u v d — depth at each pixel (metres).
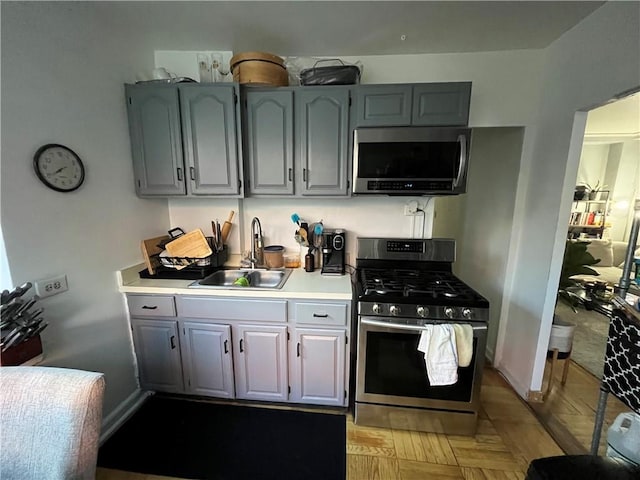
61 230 1.53
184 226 2.40
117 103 1.87
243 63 1.87
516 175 2.24
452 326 1.61
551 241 1.91
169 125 1.93
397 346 1.72
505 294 2.40
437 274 2.09
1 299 1.24
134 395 2.02
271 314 1.83
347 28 1.78
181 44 2.02
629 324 1.28
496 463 1.61
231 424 1.86
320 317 1.80
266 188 2.01
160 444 1.72
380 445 1.72
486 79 2.08
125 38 1.90
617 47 1.45
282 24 1.74
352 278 2.13
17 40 1.32
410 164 1.81
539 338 2.01
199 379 1.98
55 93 1.49
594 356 2.70
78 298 1.63
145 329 1.95
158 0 1.52
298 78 2.12
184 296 1.87
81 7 1.58
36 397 0.96
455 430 1.78
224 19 1.70
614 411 2.00
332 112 1.87
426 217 2.24
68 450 0.93
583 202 5.29
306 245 2.22
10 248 1.32
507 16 1.64
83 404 0.96
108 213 1.82
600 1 1.49
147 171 2.00
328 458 1.63
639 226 1.27
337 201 2.30
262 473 1.55
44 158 1.44
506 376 2.37
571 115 1.76
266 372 1.92
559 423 1.90
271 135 1.94
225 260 2.32
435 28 1.77
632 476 1.07
